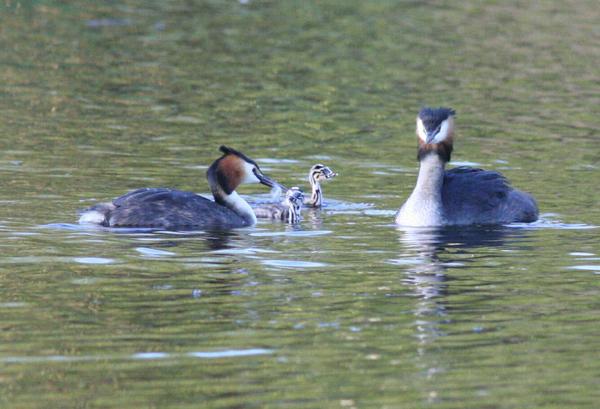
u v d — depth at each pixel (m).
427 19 39.72
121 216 16.97
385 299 13.29
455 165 22.03
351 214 18.59
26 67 30.03
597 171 21.56
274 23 38.41
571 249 15.98
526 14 40.97
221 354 11.30
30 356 11.16
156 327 12.09
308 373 10.84
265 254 15.50
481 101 28.27
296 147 23.23
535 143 23.98
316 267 14.78
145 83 29.02
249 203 19.33
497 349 11.58
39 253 15.05
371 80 30.45
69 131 23.48
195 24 37.69
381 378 10.74
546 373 10.91
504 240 16.64
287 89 29.08
